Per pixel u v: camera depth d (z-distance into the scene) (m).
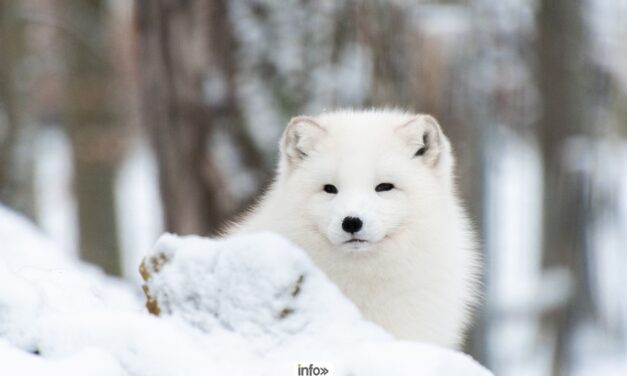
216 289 5.09
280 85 12.46
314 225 7.34
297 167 7.73
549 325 21.25
